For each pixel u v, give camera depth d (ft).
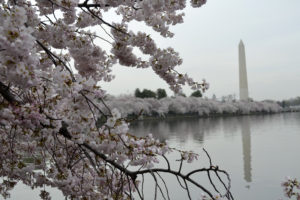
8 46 5.75
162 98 260.62
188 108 259.39
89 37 12.82
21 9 5.89
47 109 9.21
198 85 13.57
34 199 32.48
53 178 12.62
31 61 6.19
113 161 9.93
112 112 8.21
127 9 14.78
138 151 9.52
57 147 12.86
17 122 8.16
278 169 59.16
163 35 13.30
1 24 6.10
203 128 159.74
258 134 125.29
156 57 13.03
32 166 12.35
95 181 12.04
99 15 13.70
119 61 14.49
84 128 8.14
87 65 13.94
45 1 11.02
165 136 120.37
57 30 11.62
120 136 8.91
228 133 131.64
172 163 61.93
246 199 40.57
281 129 145.28
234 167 61.21
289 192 16.38
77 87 7.37
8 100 8.57
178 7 13.01
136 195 34.96
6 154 12.85
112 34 13.52
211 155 75.66
